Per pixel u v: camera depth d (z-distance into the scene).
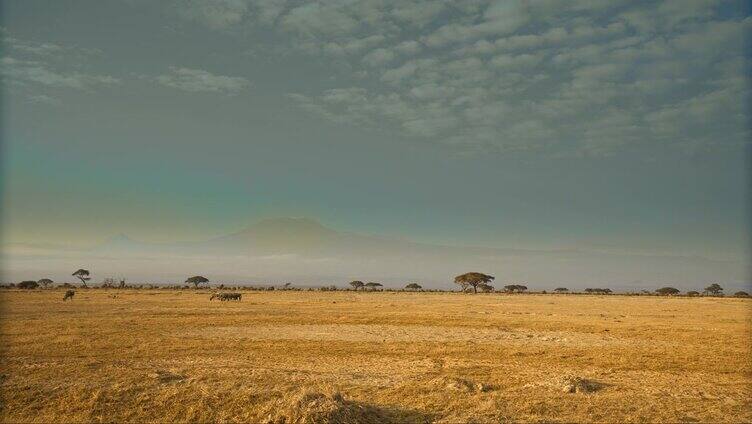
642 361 20.83
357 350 23.02
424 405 14.16
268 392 14.50
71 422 13.12
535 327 33.00
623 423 12.87
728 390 15.91
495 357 21.73
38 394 14.58
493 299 82.44
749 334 29.55
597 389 15.78
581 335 29.16
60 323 32.47
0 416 13.46
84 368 17.84
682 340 27.25
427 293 123.25
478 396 14.72
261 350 22.84
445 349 23.33
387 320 36.31
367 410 13.59
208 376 16.81
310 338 26.88
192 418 13.23
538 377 17.52
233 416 13.33
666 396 15.01
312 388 14.39
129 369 17.88
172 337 26.72
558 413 13.48
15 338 25.53
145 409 13.73
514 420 13.02
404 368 19.12
